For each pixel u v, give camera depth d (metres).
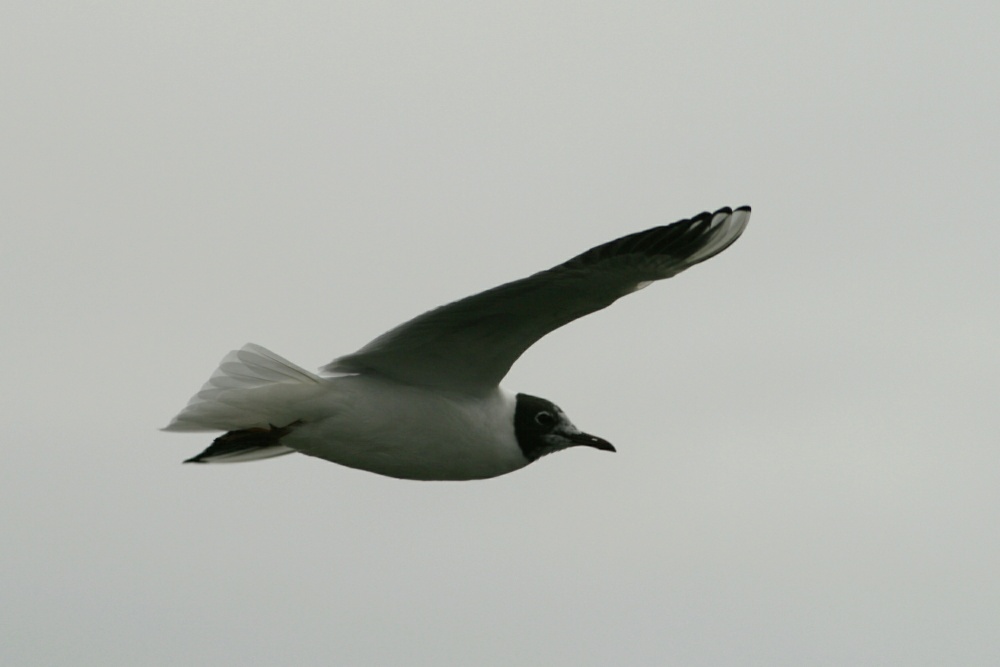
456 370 13.94
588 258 12.34
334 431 13.77
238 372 13.62
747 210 12.83
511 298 12.78
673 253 12.63
